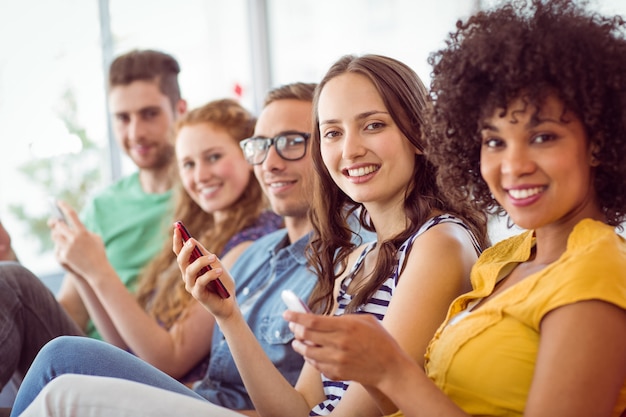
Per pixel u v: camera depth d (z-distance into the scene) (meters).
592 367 0.91
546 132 0.99
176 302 2.17
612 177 1.02
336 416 1.28
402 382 1.00
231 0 3.71
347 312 1.40
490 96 1.01
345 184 1.42
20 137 2.95
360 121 1.38
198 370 2.09
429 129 1.18
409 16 3.39
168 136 2.67
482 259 1.23
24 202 2.96
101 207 2.68
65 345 1.37
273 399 1.43
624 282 0.93
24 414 1.12
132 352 2.26
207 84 3.61
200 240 2.21
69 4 3.09
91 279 2.09
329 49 3.68
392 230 1.44
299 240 1.84
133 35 3.31
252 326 1.80
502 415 1.02
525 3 1.04
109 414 1.08
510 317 1.03
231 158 2.15
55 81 3.05
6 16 2.92
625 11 1.61
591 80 0.98
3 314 1.78
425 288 1.27
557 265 0.99
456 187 1.17
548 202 1.00
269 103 1.89
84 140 3.12
